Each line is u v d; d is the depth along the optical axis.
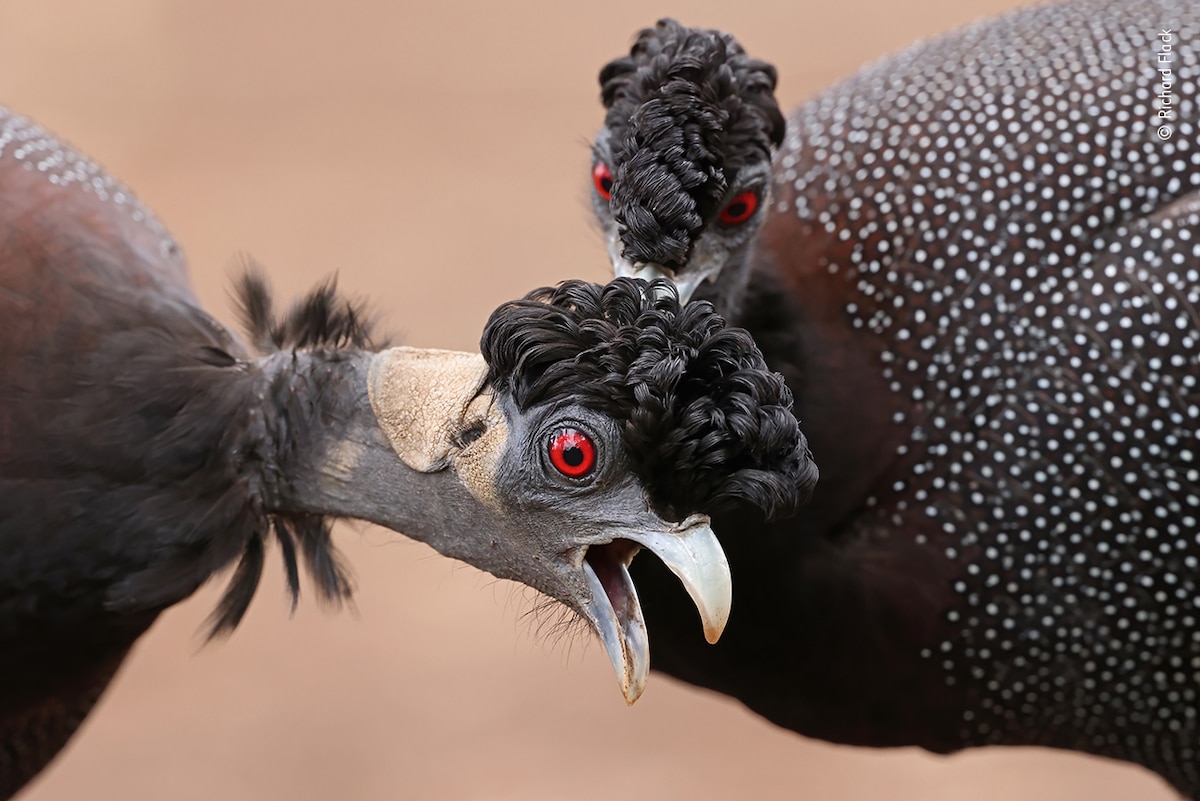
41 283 5.82
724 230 6.27
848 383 6.93
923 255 6.94
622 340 4.89
